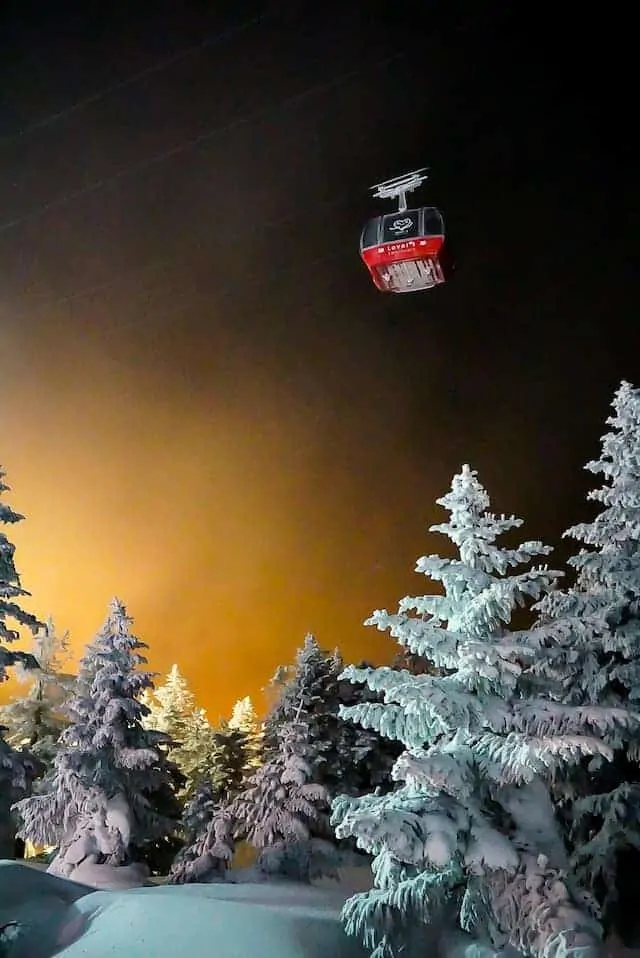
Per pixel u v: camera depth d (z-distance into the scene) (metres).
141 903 19.19
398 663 38.03
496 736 14.34
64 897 21.66
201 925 17.92
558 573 14.59
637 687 18.66
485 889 13.91
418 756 14.08
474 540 15.02
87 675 31.05
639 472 20.11
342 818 14.39
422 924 14.54
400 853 13.03
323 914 19.56
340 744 34.31
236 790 42.25
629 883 18.44
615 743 15.83
